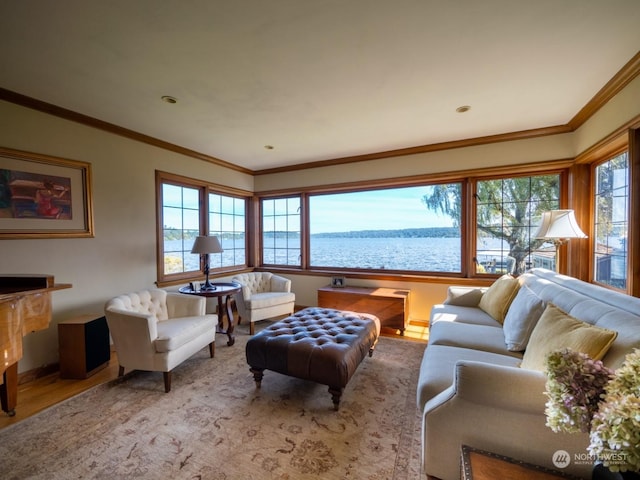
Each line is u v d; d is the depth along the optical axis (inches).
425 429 52.2
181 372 99.6
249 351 86.7
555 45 68.7
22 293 63.8
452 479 50.3
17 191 91.3
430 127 120.3
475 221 140.2
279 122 114.2
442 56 72.8
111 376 97.3
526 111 105.3
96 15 57.7
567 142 119.0
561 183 125.2
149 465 58.6
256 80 83.4
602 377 33.8
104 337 103.7
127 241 122.3
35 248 95.9
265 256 199.5
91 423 71.8
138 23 60.2
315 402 81.2
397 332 141.3
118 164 119.0
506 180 134.9
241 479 55.1
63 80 82.7
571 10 57.7
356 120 112.7
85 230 107.9
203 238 129.6
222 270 175.9
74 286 105.3
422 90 89.8
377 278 160.2
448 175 140.9
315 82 84.7
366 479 55.2
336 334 90.9
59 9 55.7
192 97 93.2
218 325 135.0
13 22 59.1
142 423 71.7
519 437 46.0
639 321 46.5
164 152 138.2
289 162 176.6
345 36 65.1
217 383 92.0
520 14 58.8
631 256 81.5
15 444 64.4
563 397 33.8
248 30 62.8
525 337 71.8
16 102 90.7
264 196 196.5
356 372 98.3
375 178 159.0
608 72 80.2
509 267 135.0
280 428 69.9
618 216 95.7
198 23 60.5
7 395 73.9
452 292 119.6
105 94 91.0
